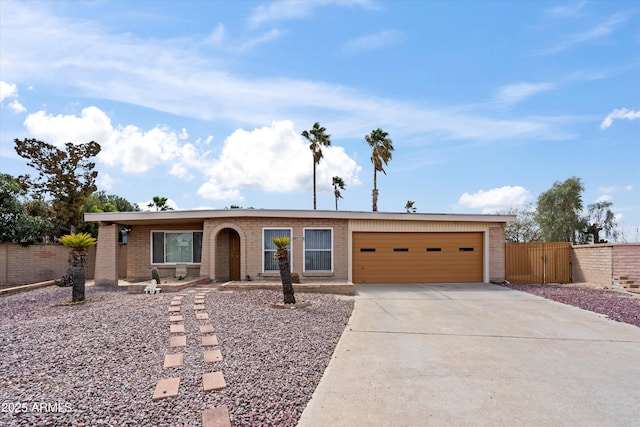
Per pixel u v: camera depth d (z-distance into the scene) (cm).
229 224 1504
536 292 1302
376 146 3472
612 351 636
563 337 723
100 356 573
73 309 952
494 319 877
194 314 853
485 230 1577
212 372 511
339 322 830
